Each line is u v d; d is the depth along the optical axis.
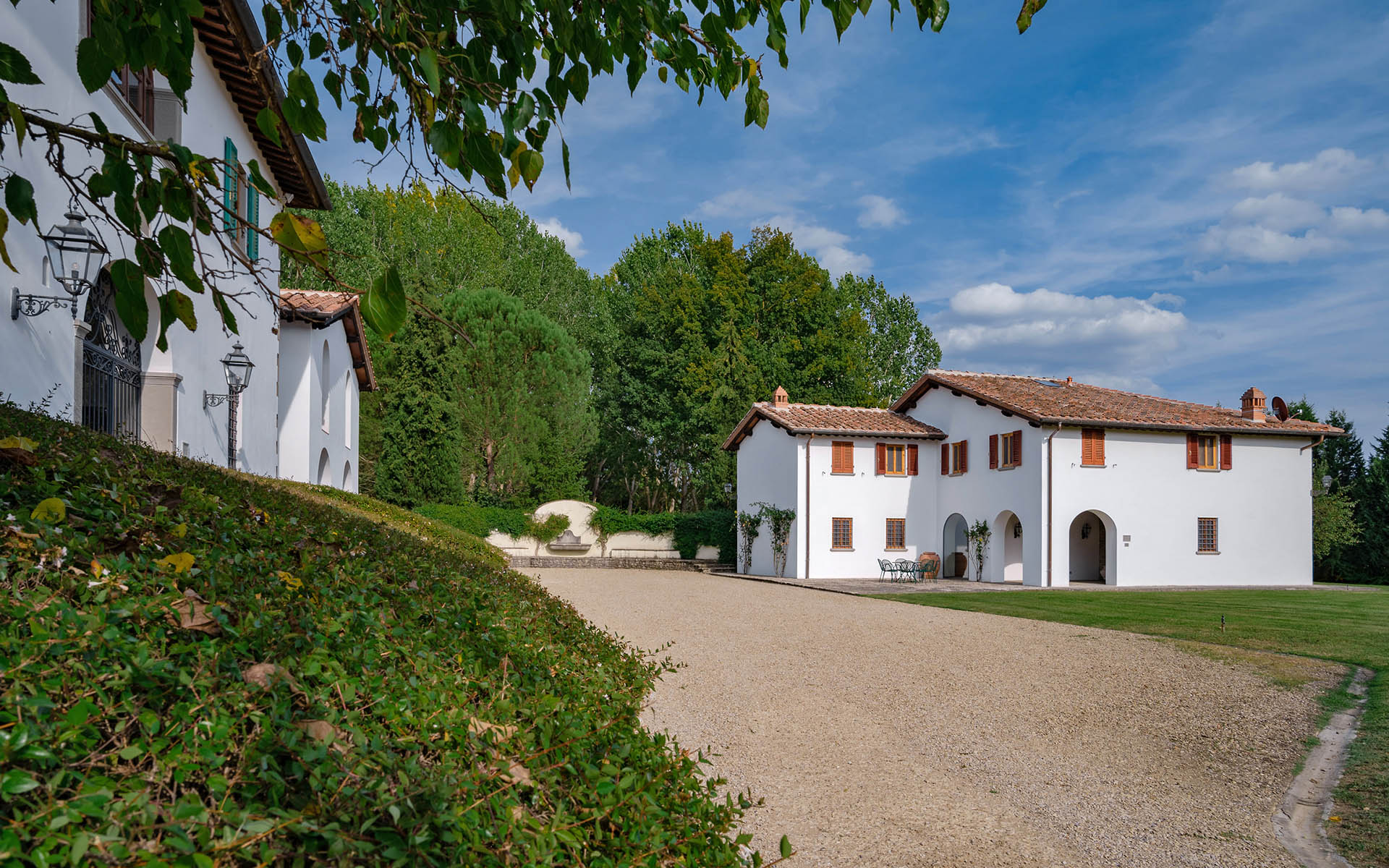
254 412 14.77
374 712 2.35
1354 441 38.84
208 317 12.29
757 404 32.38
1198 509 27.00
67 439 5.61
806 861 4.96
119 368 10.11
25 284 7.57
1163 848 5.19
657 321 43.28
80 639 2.04
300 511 6.81
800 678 10.44
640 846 2.35
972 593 22.02
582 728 2.82
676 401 42.56
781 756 7.21
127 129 9.47
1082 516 30.31
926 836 5.39
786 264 42.28
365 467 37.66
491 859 1.88
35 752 1.49
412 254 40.03
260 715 1.97
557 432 39.41
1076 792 6.29
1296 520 27.89
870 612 17.28
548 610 6.41
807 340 41.75
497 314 37.94
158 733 1.90
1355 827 5.43
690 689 9.69
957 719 8.45
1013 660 11.48
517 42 2.43
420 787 1.86
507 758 2.45
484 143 2.40
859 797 6.16
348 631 2.92
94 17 1.85
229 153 12.38
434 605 4.20
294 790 1.88
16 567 2.63
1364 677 9.97
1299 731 7.79
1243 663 10.92
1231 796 6.16
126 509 3.85
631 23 2.72
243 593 3.07
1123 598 20.25
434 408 34.28
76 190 1.88
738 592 22.61
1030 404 26.95
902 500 30.42
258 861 1.55
